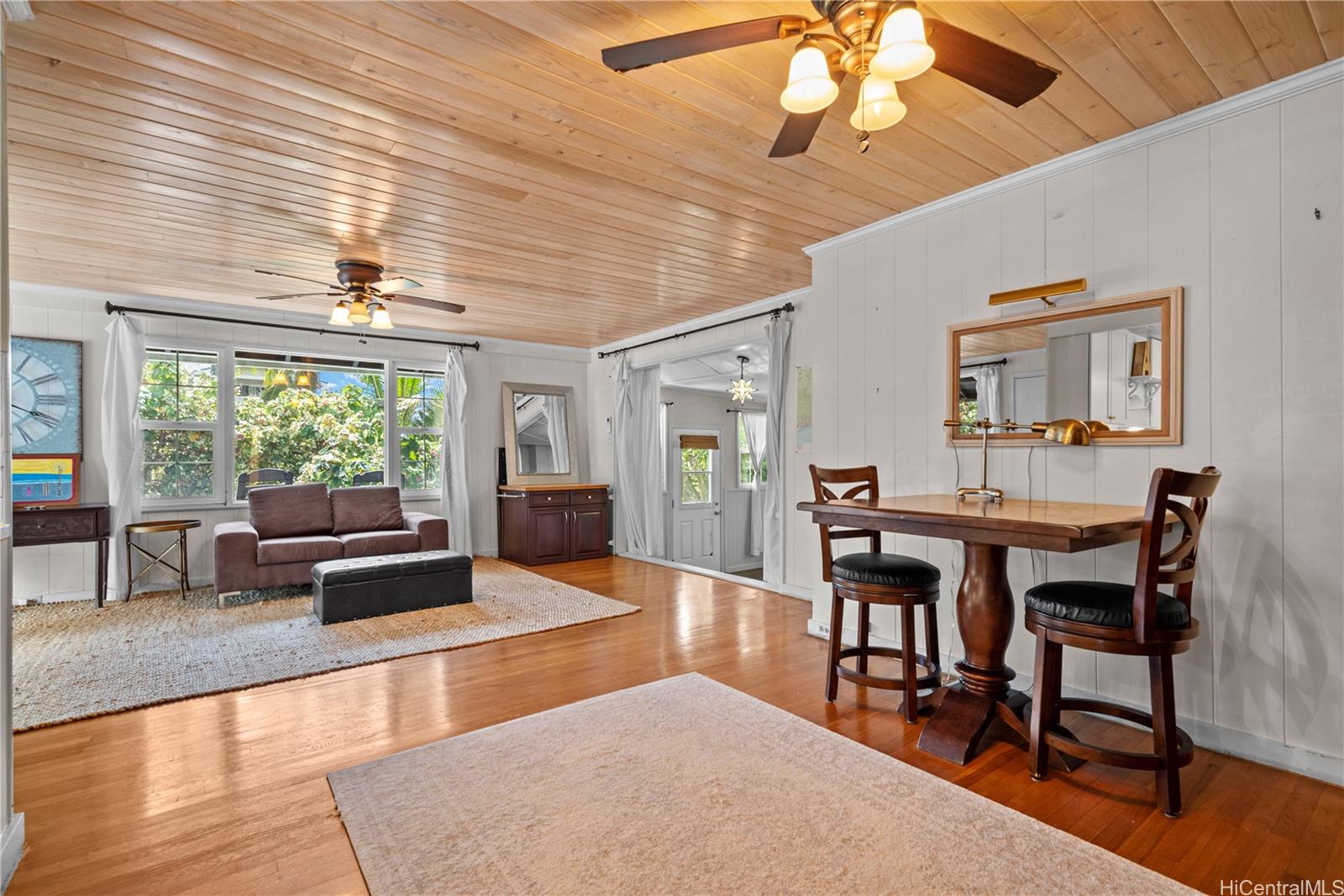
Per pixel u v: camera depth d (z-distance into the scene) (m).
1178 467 2.49
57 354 4.71
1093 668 2.72
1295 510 2.23
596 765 2.20
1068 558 2.81
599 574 5.89
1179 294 2.47
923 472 3.37
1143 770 2.12
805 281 4.73
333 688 2.97
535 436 7.20
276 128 2.44
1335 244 2.16
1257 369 2.31
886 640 3.56
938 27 1.51
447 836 1.80
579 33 1.93
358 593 4.16
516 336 6.86
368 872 1.64
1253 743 2.30
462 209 3.27
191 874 1.65
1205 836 1.82
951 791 2.04
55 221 3.36
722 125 2.49
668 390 8.36
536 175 2.89
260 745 2.39
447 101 2.28
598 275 4.52
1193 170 2.46
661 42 1.54
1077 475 2.78
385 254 4.01
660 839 1.78
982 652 2.49
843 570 2.75
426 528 5.28
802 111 1.70
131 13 1.77
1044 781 2.13
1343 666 2.13
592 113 2.38
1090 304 2.71
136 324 4.93
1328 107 2.16
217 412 5.43
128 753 2.32
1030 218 2.94
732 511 9.02
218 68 2.05
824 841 1.76
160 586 5.08
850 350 3.74
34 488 4.61
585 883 1.59
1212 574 2.40
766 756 2.27
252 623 4.05
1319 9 1.85
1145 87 2.26
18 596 4.55
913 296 3.41
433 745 2.36
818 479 2.99
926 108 2.38
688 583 5.49
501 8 1.80
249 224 3.44
